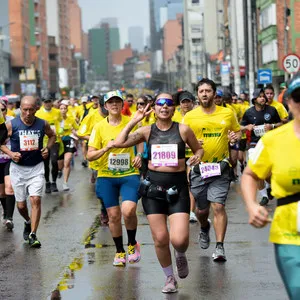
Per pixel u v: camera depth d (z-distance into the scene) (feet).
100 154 49.14
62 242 60.70
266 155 27.99
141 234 62.75
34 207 59.11
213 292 43.27
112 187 50.88
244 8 343.46
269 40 318.24
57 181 111.55
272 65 313.73
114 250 56.70
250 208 27.71
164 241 42.98
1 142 54.29
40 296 43.52
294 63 134.92
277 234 27.58
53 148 97.30
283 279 27.32
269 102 82.58
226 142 52.90
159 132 43.45
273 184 27.99
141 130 43.83
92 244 59.47
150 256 53.72
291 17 288.71
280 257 27.37
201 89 52.80
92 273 48.91
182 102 70.54
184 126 43.50
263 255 52.70
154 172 43.01
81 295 43.45
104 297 42.83
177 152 42.83
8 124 59.31
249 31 220.43
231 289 43.80
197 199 53.11
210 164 51.78
